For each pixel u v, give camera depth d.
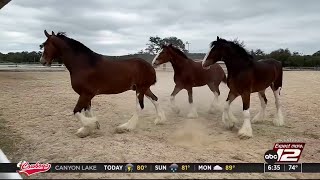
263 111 8.27
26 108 10.09
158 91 15.16
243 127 6.64
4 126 7.55
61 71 32.94
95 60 6.51
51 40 6.42
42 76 25.02
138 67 7.02
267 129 7.46
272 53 53.22
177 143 6.15
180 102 11.67
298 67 47.72
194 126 7.72
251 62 6.83
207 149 5.73
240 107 10.55
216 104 9.62
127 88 6.94
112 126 7.63
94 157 5.16
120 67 6.70
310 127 7.77
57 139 6.35
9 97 12.53
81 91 6.45
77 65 6.39
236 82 6.79
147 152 5.44
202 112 9.75
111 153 5.34
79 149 5.61
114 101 12.00
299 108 10.59
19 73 27.92
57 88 16.34
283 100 12.52
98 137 6.49
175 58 8.87
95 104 11.16
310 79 24.06
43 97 12.69
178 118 8.77
